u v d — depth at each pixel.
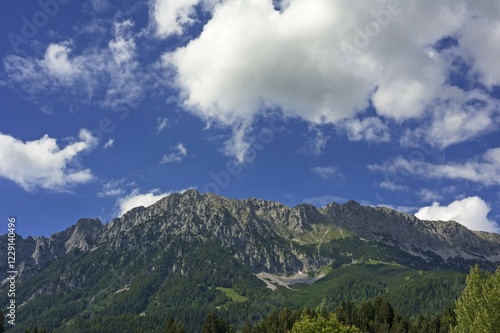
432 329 183.75
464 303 84.12
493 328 76.44
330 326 99.50
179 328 195.00
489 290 80.31
